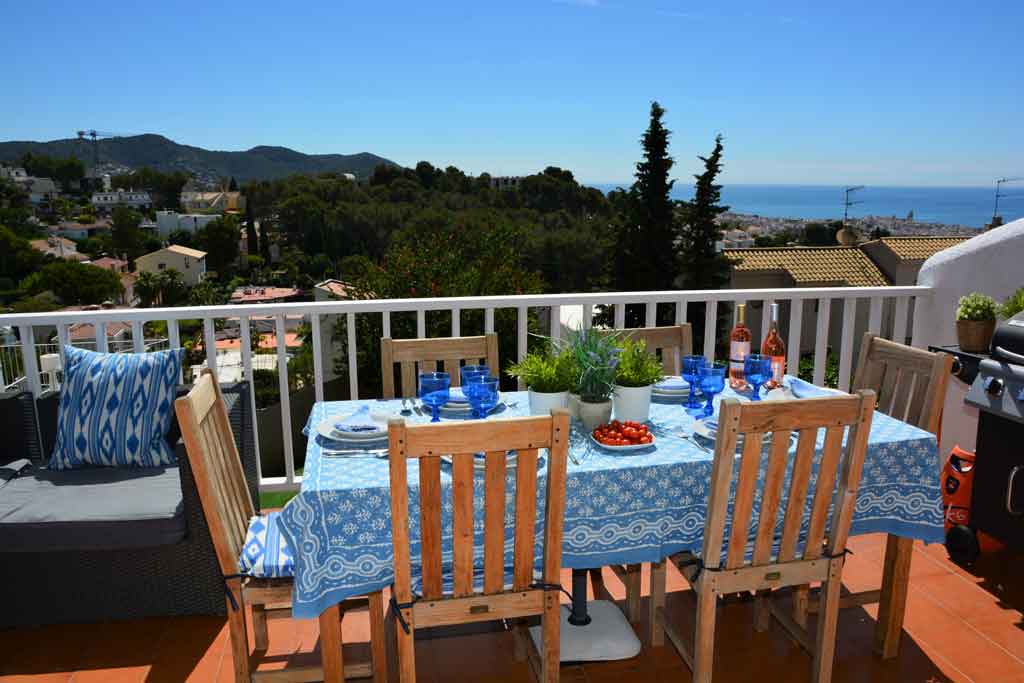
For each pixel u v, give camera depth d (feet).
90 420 8.43
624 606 8.28
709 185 65.57
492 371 8.77
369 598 6.47
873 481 6.50
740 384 8.05
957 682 6.96
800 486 5.85
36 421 8.84
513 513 5.79
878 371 8.23
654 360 7.30
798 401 5.50
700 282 65.26
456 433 4.90
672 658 7.39
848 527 6.07
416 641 7.68
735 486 6.26
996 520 8.53
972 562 8.99
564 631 7.59
